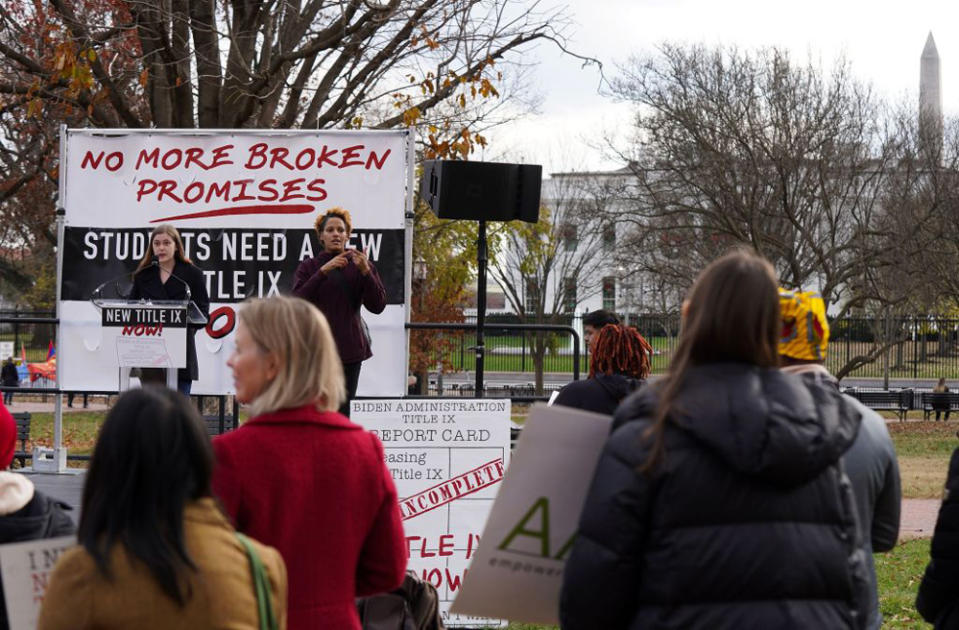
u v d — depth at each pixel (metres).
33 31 19.11
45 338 39.69
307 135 9.07
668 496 2.44
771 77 29.17
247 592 2.39
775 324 2.62
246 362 3.04
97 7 18.38
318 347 3.06
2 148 22.34
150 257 8.25
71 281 9.15
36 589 2.56
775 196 29.41
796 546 2.44
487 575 2.95
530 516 2.92
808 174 29.08
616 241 36.75
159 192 9.15
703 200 31.42
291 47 17.03
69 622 2.27
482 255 7.92
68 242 9.16
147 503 2.32
